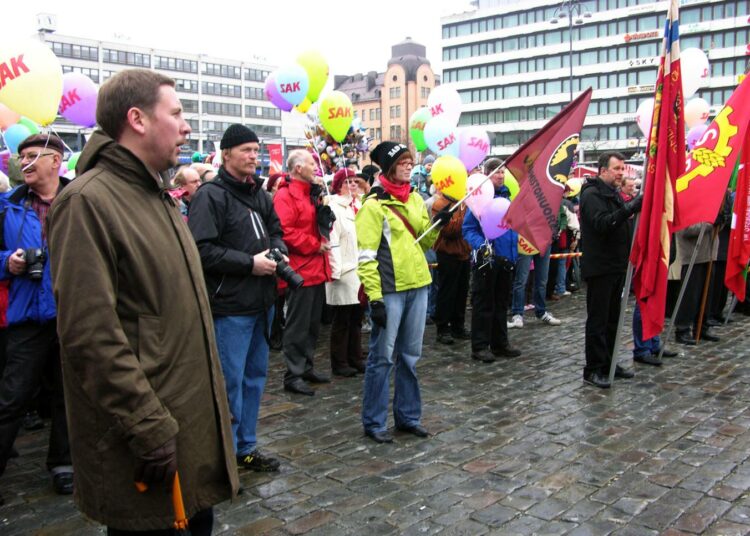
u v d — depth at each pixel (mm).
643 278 5461
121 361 1924
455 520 3395
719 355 6969
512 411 5184
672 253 7465
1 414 3756
